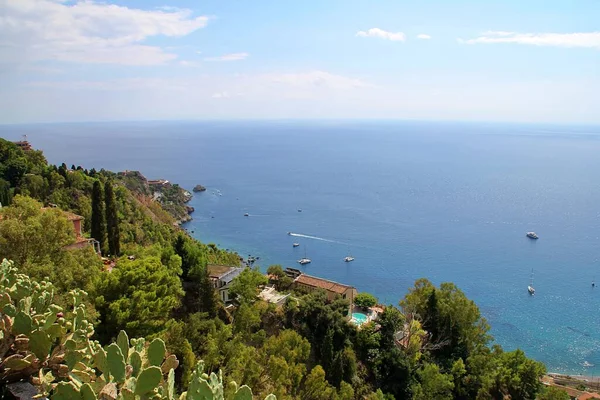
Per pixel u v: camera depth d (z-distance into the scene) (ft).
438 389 150.71
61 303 77.51
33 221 98.89
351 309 207.31
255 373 105.09
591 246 437.99
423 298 193.57
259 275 172.45
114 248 203.41
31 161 301.43
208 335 113.09
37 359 33.81
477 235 476.95
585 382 221.46
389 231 490.49
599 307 305.73
